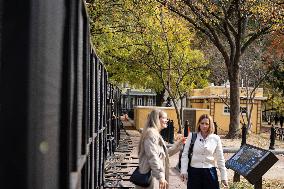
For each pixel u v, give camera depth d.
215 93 39.97
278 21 25.42
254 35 28.58
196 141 7.36
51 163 1.97
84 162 3.78
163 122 6.34
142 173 6.20
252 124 40.41
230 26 28.50
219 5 28.48
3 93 1.71
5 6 1.72
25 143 1.71
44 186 1.86
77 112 2.82
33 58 1.74
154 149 6.12
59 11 2.08
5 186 1.69
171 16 28.30
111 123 15.81
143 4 26.25
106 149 12.52
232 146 23.41
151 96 66.31
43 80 1.83
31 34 1.74
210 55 42.03
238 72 29.36
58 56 2.08
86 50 3.71
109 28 27.83
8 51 1.72
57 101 2.09
